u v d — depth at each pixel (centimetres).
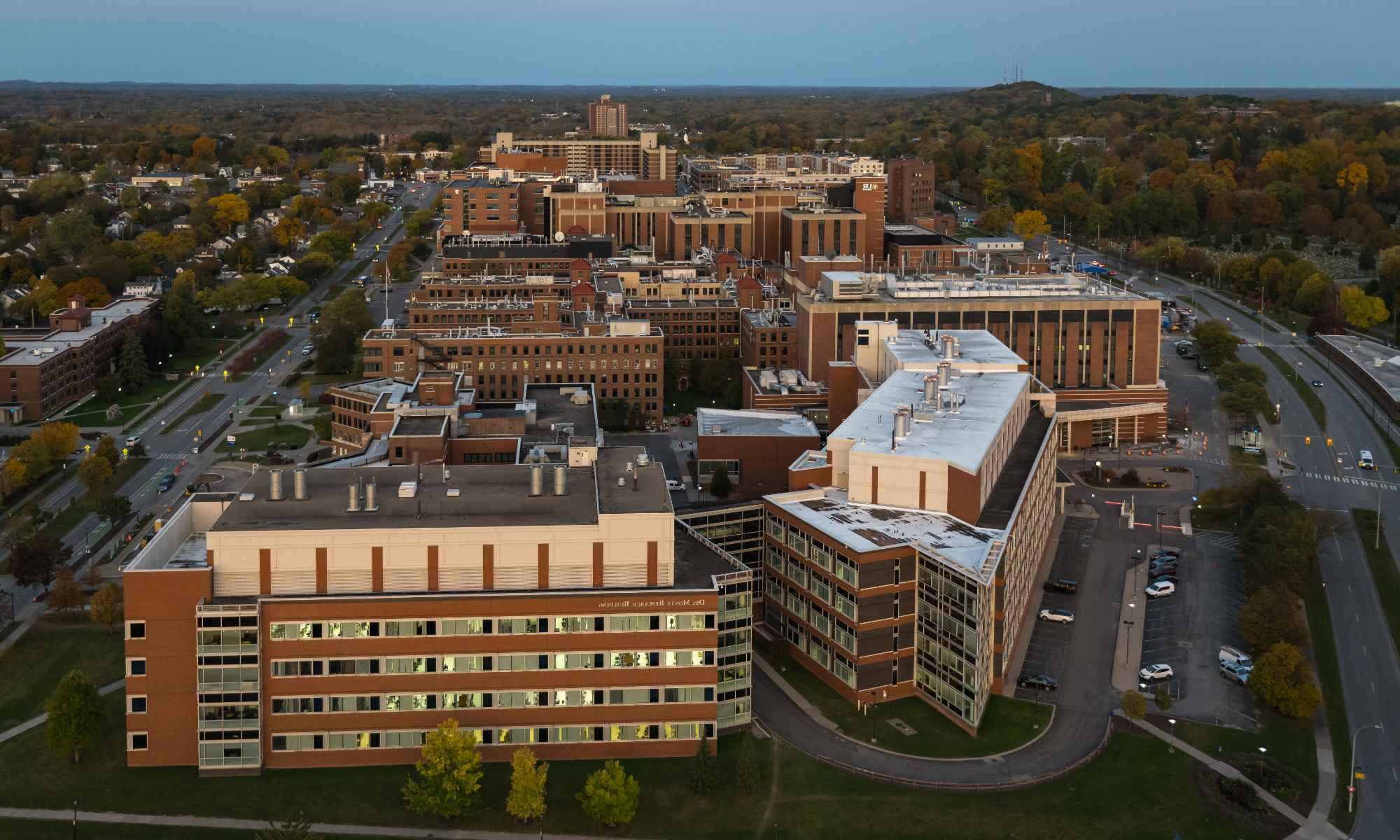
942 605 19850
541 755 18362
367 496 18775
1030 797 17738
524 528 18150
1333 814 17588
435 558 18075
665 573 18512
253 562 17838
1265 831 17062
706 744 17875
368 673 17925
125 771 17950
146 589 17588
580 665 18212
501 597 17938
